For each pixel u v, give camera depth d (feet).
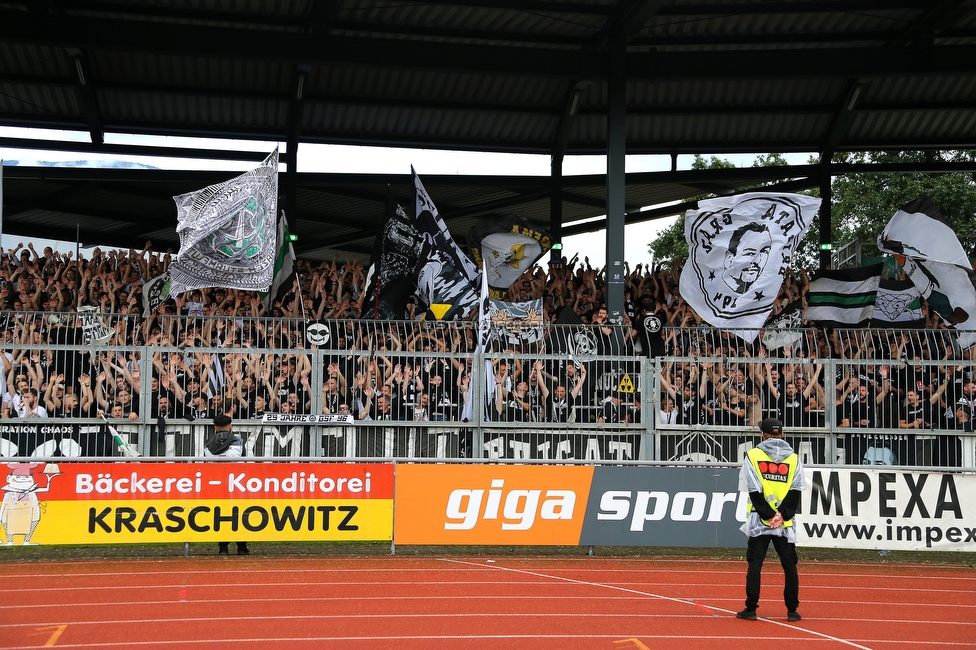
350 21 58.44
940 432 49.67
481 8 56.90
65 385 46.37
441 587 34.73
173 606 31.04
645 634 28.19
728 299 51.16
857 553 45.06
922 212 53.36
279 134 69.82
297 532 40.47
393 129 70.90
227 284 46.34
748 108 69.97
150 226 81.61
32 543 38.47
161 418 46.44
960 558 44.37
